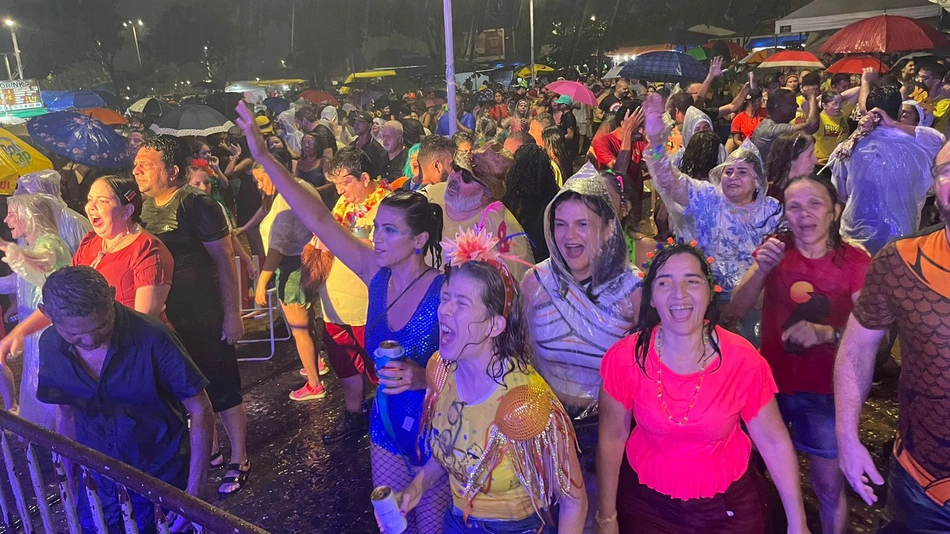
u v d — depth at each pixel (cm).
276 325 677
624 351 226
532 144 375
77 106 2044
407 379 245
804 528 222
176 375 260
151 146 366
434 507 264
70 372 253
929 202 494
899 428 219
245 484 404
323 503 382
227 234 379
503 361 205
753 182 346
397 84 4519
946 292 192
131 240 342
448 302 203
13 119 2270
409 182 591
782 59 1492
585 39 4641
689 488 225
